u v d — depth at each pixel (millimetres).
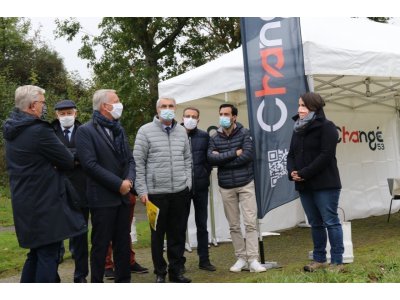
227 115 5543
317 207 5168
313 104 5016
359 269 5020
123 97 18562
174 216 5125
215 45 20891
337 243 5113
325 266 5250
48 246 4145
